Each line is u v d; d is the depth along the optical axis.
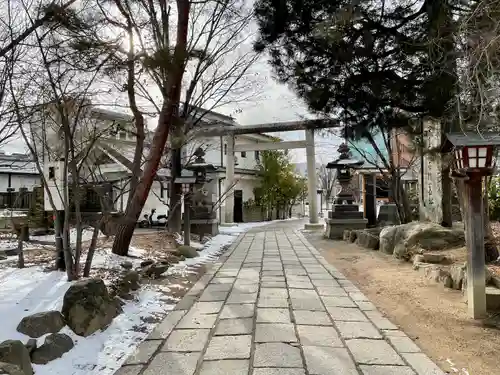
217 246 10.82
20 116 4.86
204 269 7.25
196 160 12.62
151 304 4.82
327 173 33.06
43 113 5.11
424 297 4.88
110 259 6.47
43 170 5.54
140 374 2.93
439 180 8.11
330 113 5.94
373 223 14.30
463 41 3.75
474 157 3.92
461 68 3.90
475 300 4.03
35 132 5.66
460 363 3.08
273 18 5.42
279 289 5.58
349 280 6.22
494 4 3.40
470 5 4.03
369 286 5.75
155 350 3.38
